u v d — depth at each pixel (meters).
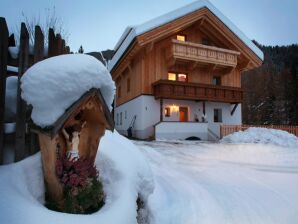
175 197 4.40
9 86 2.79
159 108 17.62
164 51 18.31
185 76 19.39
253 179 6.34
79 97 2.04
